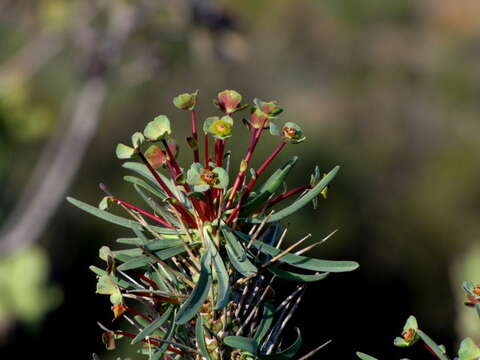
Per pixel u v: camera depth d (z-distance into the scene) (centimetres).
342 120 1044
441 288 1033
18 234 667
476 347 98
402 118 1062
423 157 1071
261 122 113
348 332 1039
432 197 1060
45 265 619
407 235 1057
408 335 107
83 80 682
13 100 612
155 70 677
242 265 107
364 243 1055
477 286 102
